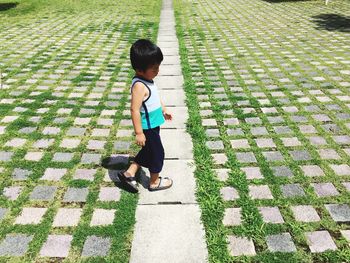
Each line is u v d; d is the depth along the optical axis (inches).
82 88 261.7
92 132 198.8
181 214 138.2
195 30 452.8
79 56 342.0
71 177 159.6
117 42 398.3
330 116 214.2
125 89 261.3
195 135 194.5
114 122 210.4
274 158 173.5
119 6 640.4
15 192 149.4
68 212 138.4
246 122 209.0
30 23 494.0
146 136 137.7
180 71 302.7
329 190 150.3
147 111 133.6
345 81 269.7
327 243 123.6
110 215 137.0
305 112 220.1
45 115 217.8
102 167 167.2
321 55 336.5
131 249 121.9
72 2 673.6
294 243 124.0
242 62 320.8
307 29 441.4
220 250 120.4
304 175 160.4
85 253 119.8
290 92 250.7
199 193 148.8
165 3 671.8
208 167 165.6
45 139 190.9
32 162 170.4
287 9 576.4
